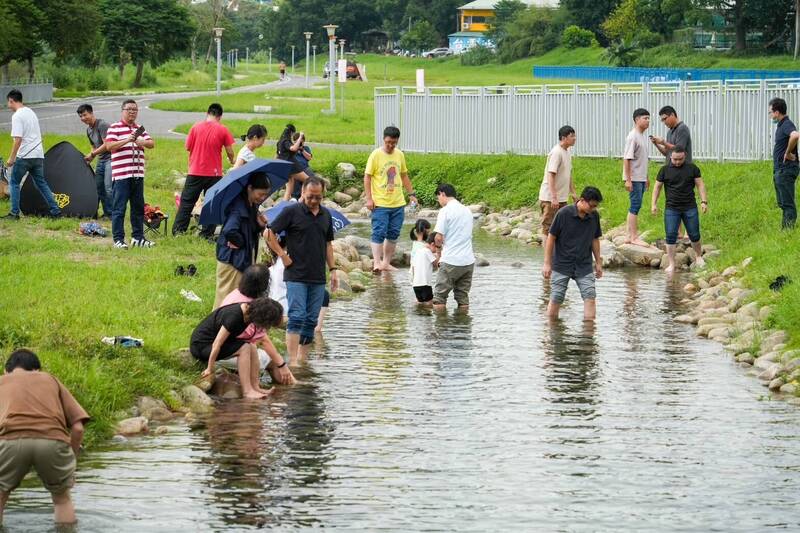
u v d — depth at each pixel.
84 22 91.31
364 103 78.25
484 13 190.38
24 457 8.77
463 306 18.67
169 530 8.95
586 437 11.55
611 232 26.06
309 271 14.83
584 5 142.25
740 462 10.74
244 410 12.54
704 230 24.50
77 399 11.45
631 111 32.38
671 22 119.69
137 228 21.02
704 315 17.52
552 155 22.47
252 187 14.73
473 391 13.35
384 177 22.05
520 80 117.25
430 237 19.48
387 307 18.67
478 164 35.00
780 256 19.55
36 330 13.38
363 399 12.99
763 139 29.08
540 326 17.20
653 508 9.51
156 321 14.89
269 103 76.75
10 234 21.61
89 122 23.42
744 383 13.81
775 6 109.94
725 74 93.19
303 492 9.86
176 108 69.44
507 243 26.84
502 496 9.78
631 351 15.52
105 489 9.88
